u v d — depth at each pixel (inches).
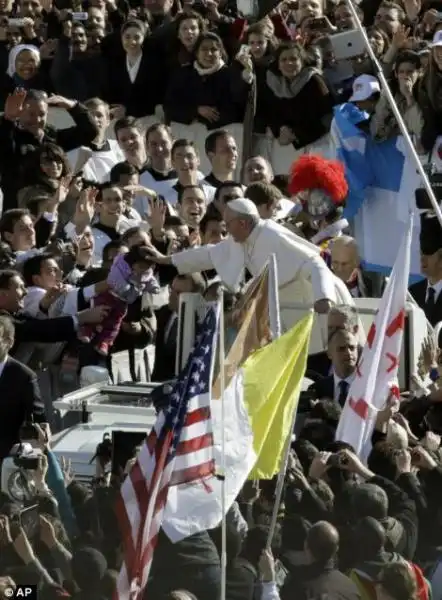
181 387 1160.8
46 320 1654.8
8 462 1310.3
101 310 1665.8
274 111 2263.8
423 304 1833.2
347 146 2080.5
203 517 1188.5
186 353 1612.9
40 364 1670.8
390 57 2282.2
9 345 1480.1
